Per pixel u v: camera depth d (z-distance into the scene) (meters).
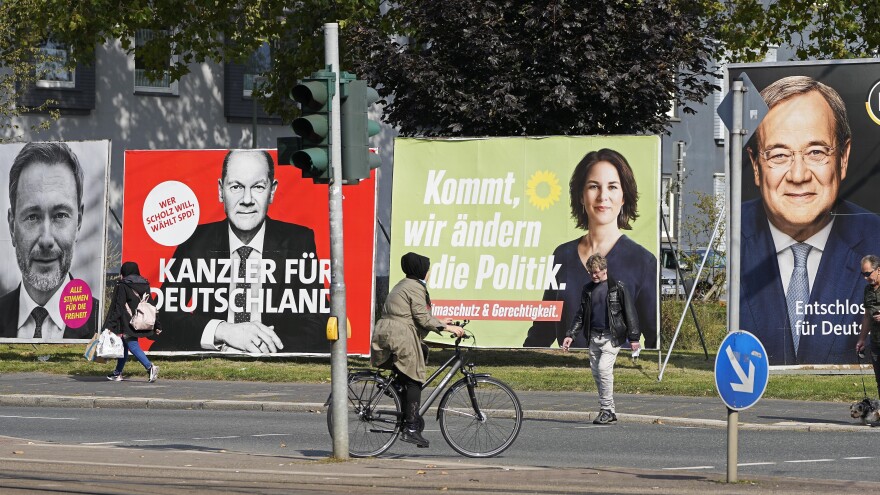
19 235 29.12
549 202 26.73
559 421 18.84
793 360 25.67
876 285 17.95
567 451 15.16
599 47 28.47
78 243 28.77
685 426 18.12
